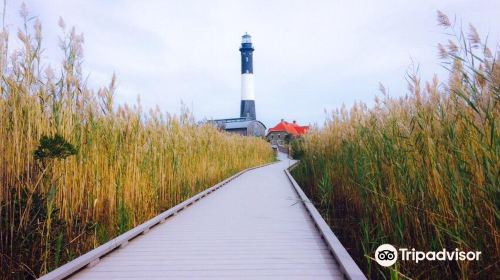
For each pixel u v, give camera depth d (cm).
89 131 525
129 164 600
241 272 331
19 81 410
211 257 379
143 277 318
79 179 486
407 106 483
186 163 920
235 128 4559
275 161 3503
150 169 695
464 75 310
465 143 323
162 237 471
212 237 470
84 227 449
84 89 519
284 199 853
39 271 375
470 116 316
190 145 966
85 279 312
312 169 1068
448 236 347
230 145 1656
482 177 302
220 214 648
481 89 302
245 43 4997
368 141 562
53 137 442
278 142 6325
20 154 404
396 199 427
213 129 1333
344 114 872
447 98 378
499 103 286
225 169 1426
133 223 571
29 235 378
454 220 322
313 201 875
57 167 443
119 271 333
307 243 439
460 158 320
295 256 382
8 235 374
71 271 312
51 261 395
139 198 624
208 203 788
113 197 543
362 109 716
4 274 354
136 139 658
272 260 369
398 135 439
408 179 411
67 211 452
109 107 602
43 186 423
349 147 700
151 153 735
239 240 455
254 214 648
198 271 334
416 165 397
